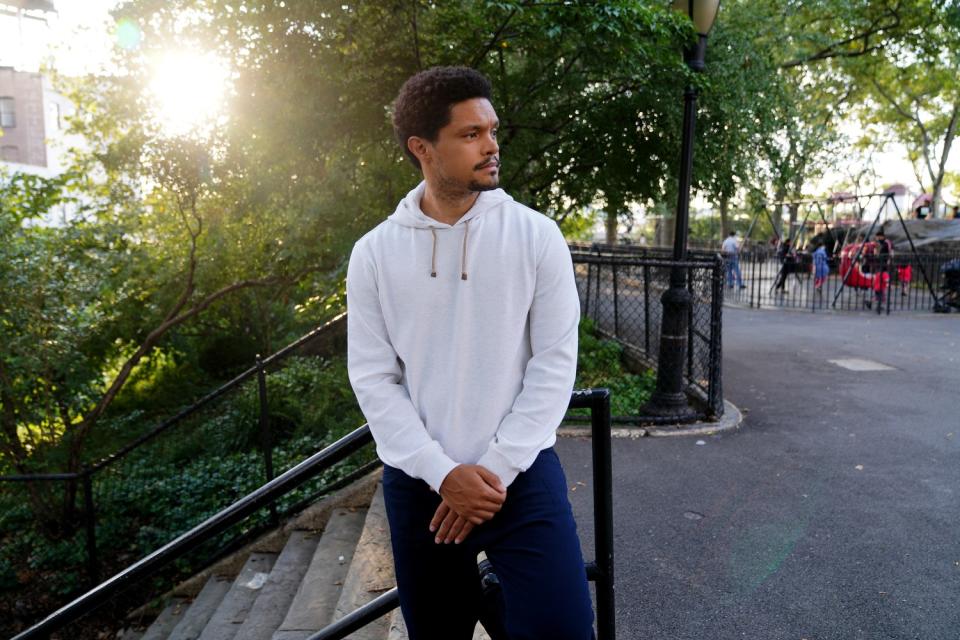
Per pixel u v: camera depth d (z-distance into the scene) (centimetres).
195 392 997
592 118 722
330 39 606
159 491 700
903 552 349
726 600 307
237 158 670
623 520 394
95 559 628
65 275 752
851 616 293
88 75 728
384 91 639
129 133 706
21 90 2697
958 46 1170
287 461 663
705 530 379
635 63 631
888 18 1191
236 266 855
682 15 534
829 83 1325
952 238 1827
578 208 845
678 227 575
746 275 1927
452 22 591
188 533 185
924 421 589
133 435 846
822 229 2289
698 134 712
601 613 175
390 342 153
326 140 662
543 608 134
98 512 702
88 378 775
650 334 799
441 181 142
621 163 738
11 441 742
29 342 693
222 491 656
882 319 1286
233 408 792
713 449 520
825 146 796
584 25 545
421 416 148
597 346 820
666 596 312
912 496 424
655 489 440
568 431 550
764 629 285
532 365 143
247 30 617
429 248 144
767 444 532
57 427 816
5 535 732
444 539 139
